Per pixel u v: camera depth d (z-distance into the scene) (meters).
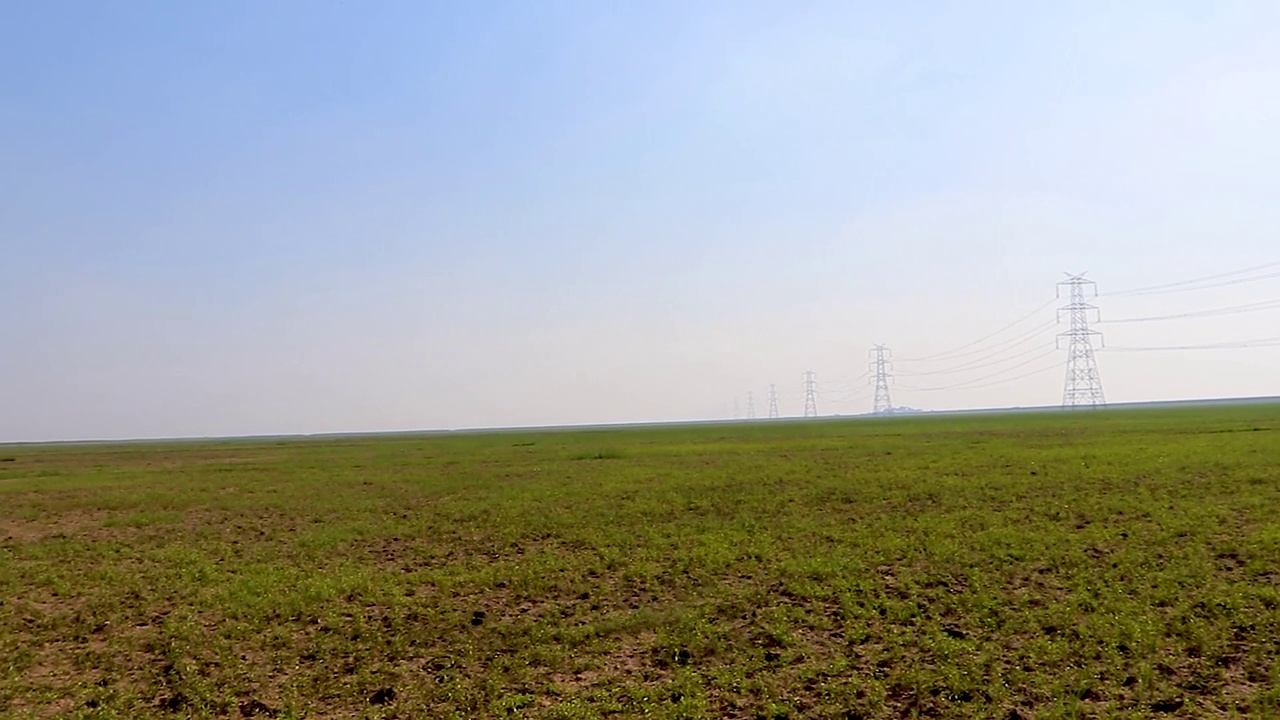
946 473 45.19
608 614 20.67
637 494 41.34
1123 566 22.31
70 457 110.44
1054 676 15.02
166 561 28.72
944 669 15.50
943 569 23.16
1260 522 27.47
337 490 49.69
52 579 26.16
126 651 18.88
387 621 20.70
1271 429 74.56
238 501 44.66
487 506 38.94
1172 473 40.44
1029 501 33.84
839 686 15.04
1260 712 13.24
